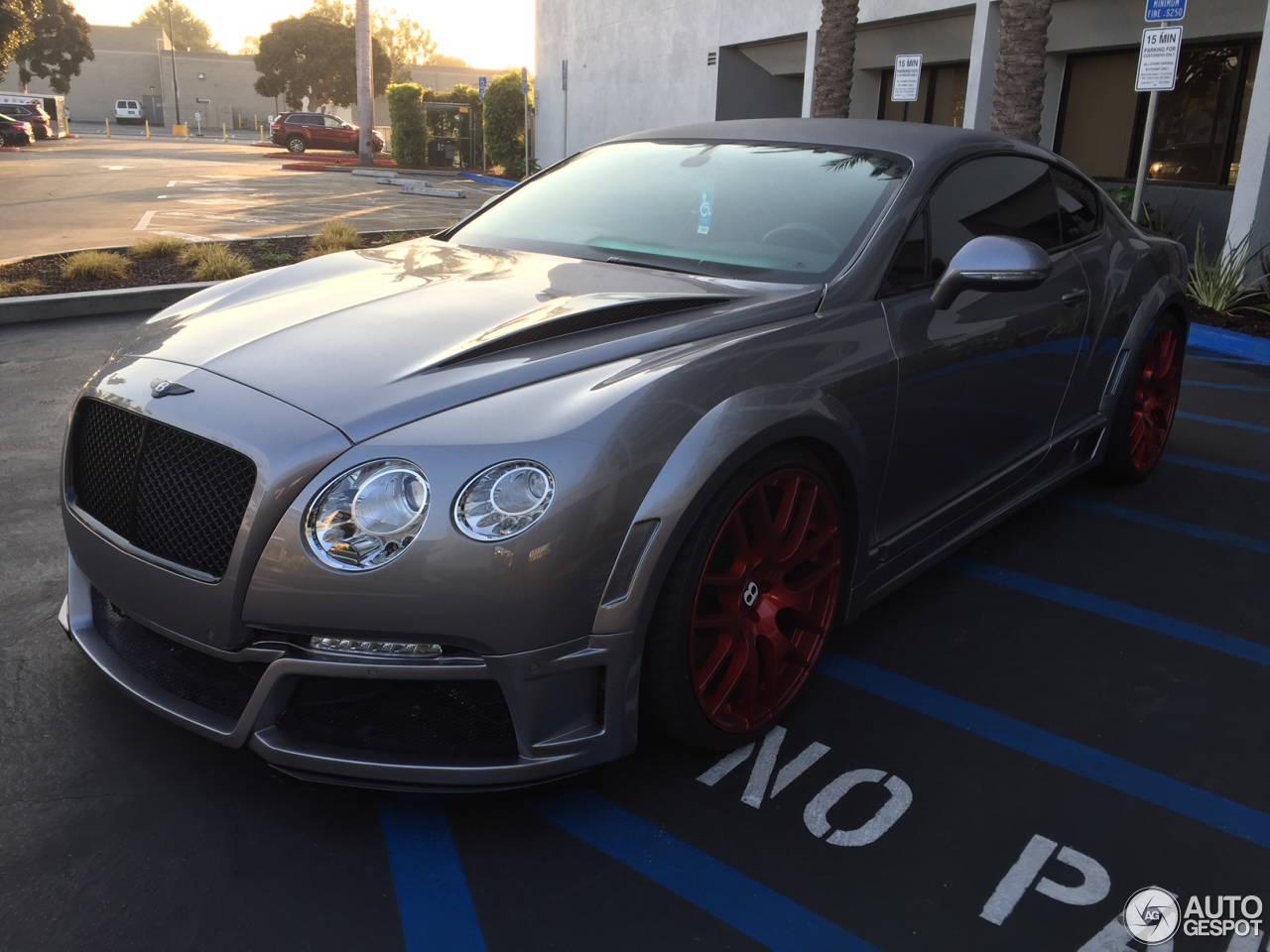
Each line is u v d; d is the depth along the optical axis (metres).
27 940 1.80
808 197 2.94
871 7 13.04
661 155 3.41
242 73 75.38
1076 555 3.66
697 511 2.03
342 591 1.86
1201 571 3.55
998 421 3.17
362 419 1.94
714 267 2.78
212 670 2.11
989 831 2.18
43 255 9.42
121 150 34.50
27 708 2.50
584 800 2.24
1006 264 2.53
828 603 2.56
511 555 1.85
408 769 1.96
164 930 1.84
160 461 2.06
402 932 1.85
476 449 1.88
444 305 2.46
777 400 2.22
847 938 1.87
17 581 3.19
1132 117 11.43
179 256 9.26
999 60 8.95
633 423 1.99
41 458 4.31
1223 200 10.48
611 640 1.97
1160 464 4.71
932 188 2.93
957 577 3.46
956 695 2.72
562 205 3.30
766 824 2.18
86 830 2.09
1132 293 3.91
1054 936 1.89
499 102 24.78
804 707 2.64
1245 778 2.39
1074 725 2.59
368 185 21.47
